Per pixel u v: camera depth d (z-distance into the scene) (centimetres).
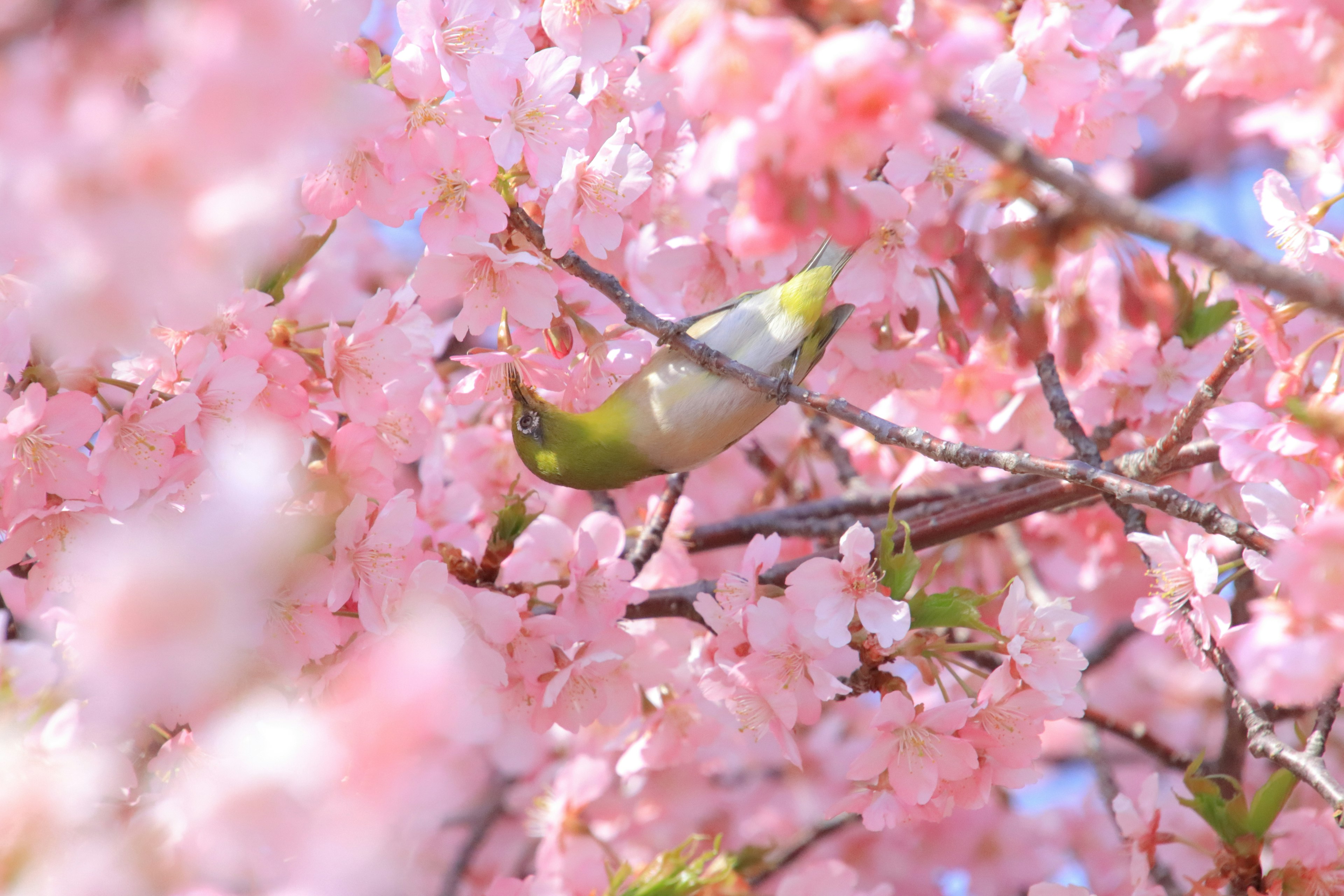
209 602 296
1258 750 687
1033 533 1241
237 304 704
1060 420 855
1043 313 522
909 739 695
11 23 300
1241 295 611
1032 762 705
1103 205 387
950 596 705
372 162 704
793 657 719
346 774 321
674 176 897
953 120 384
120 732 491
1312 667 512
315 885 330
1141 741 1052
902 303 934
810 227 396
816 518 1099
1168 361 937
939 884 1333
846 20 387
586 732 1112
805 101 365
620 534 845
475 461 1060
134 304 307
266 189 302
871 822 702
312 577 638
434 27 668
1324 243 655
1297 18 491
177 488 640
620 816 1272
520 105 710
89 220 296
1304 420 539
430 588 681
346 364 755
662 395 890
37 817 419
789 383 696
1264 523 583
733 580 754
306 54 297
